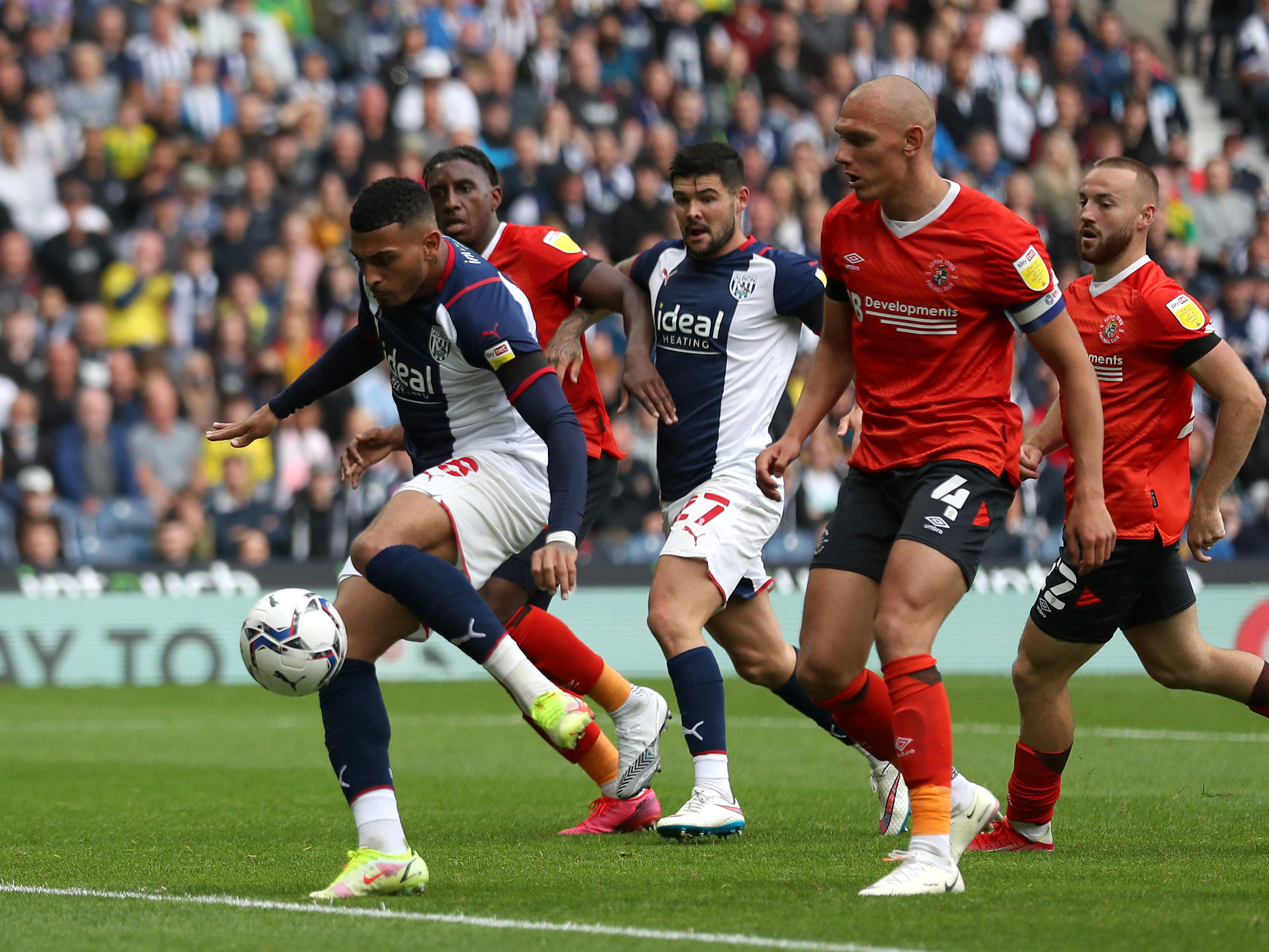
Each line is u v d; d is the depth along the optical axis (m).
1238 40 68.62
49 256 46.03
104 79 50.69
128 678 40.53
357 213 12.92
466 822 17.84
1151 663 15.95
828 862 14.15
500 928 10.84
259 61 52.97
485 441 14.14
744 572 17.02
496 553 13.90
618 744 16.88
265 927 10.99
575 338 17.45
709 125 57.88
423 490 13.55
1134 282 15.16
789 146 57.25
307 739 28.94
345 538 42.88
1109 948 10.05
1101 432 12.86
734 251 17.42
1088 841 15.70
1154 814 17.69
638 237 51.03
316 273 48.53
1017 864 14.06
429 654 42.56
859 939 10.34
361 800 12.57
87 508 41.72
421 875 12.44
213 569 41.19
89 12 52.25
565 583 12.58
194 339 46.78
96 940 10.59
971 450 13.14
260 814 18.67
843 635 13.91
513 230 17.84
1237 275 56.59
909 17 63.53
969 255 12.89
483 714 33.69
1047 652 15.02
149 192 48.22
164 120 50.19
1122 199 15.12
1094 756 24.42
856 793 20.41
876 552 13.85
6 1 51.00
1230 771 22.34
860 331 13.66
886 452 13.57
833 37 60.34
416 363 13.81
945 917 11.16
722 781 16.20
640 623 42.78
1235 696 15.98
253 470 43.50
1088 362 12.91
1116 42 65.56
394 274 12.99
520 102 55.41
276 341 46.44
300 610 12.33
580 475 12.89
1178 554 15.52
